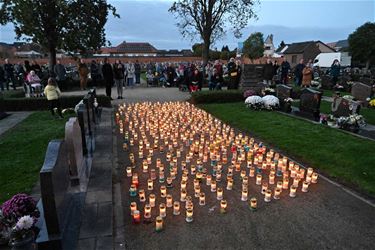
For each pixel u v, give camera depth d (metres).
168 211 5.34
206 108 15.31
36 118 12.92
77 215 4.95
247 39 64.88
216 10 28.38
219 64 20.52
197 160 7.61
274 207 5.47
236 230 4.71
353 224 4.88
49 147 4.43
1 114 13.21
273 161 7.64
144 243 4.39
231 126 11.77
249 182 6.62
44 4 23.17
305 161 7.73
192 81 20.62
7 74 21.77
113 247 4.20
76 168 5.98
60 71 22.86
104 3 26.69
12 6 23.02
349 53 53.97
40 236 3.97
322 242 4.41
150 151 8.27
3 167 7.09
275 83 21.06
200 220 5.02
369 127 11.10
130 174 6.84
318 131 10.35
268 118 12.62
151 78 26.62
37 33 23.47
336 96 12.38
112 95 20.27
